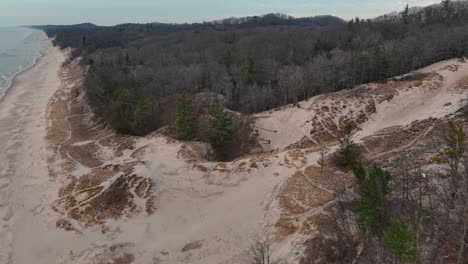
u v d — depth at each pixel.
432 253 24.83
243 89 76.94
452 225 26.03
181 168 49.31
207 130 63.72
